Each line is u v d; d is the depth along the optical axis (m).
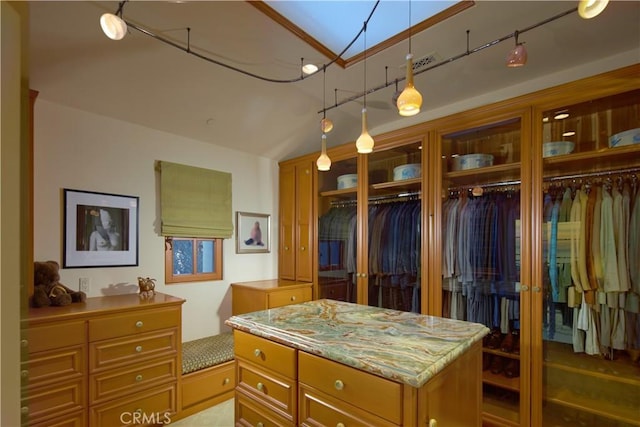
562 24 1.83
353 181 3.19
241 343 1.66
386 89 2.70
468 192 2.53
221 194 3.21
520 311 2.11
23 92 0.88
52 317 1.79
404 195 2.85
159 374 2.20
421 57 2.21
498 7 1.72
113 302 2.19
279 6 1.79
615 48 2.06
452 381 1.26
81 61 2.02
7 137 0.79
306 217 3.46
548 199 2.10
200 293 3.04
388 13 1.84
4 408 0.78
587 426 1.94
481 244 2.37
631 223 1.81
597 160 2.01
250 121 3.01
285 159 3.73
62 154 2.26
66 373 1.83
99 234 2.43
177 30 1.93
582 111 2.05
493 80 2.51
